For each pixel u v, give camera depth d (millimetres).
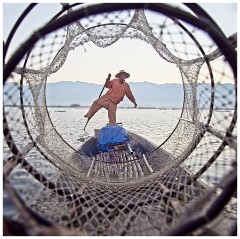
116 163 5145
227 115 3150
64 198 3234
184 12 2113
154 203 3205
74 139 10859
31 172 3354
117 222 2854
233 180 1796
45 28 2143
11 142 3188
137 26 3791
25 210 1749
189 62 3893
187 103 4629
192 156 4020
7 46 3117
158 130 14047
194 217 1784
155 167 4805
